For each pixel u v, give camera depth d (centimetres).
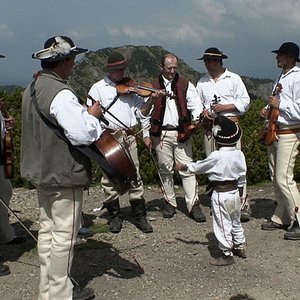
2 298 505
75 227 447
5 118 573
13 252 613
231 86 699
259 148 951
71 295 455
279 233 660
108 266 569
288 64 632
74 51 437
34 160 439
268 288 514
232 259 566
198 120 701
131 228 692
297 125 631
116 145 453
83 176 435
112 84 653
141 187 681
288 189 637
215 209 564
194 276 543
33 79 444
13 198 863
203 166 563
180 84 708
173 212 745
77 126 414
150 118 716
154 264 573
